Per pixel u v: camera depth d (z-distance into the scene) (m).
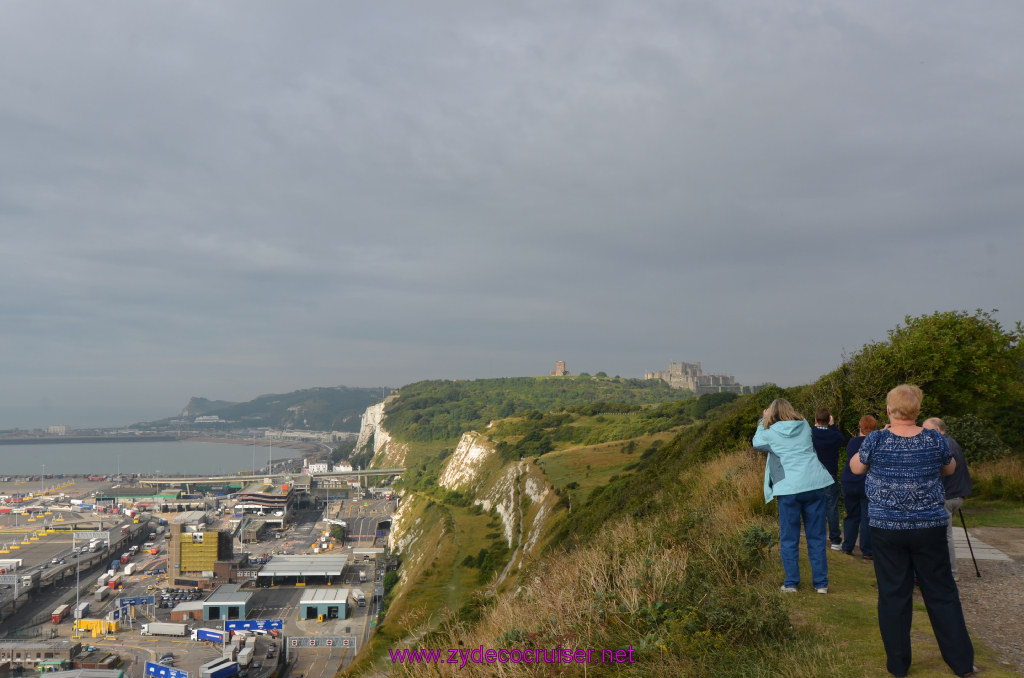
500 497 111.19
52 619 117.62
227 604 108.19
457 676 7.49
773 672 5.41
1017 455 17.81
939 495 4.88
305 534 185.75
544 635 7.41
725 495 13.42
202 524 197.50
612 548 9.77
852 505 9.62
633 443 91.00
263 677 80.44
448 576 75.06
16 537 189.75
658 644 6.15
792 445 7.76
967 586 7.84
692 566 7.83
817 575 7.63
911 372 17.64
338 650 91.50
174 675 84.88
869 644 5.83
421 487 195.25
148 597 126.75
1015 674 4.87
